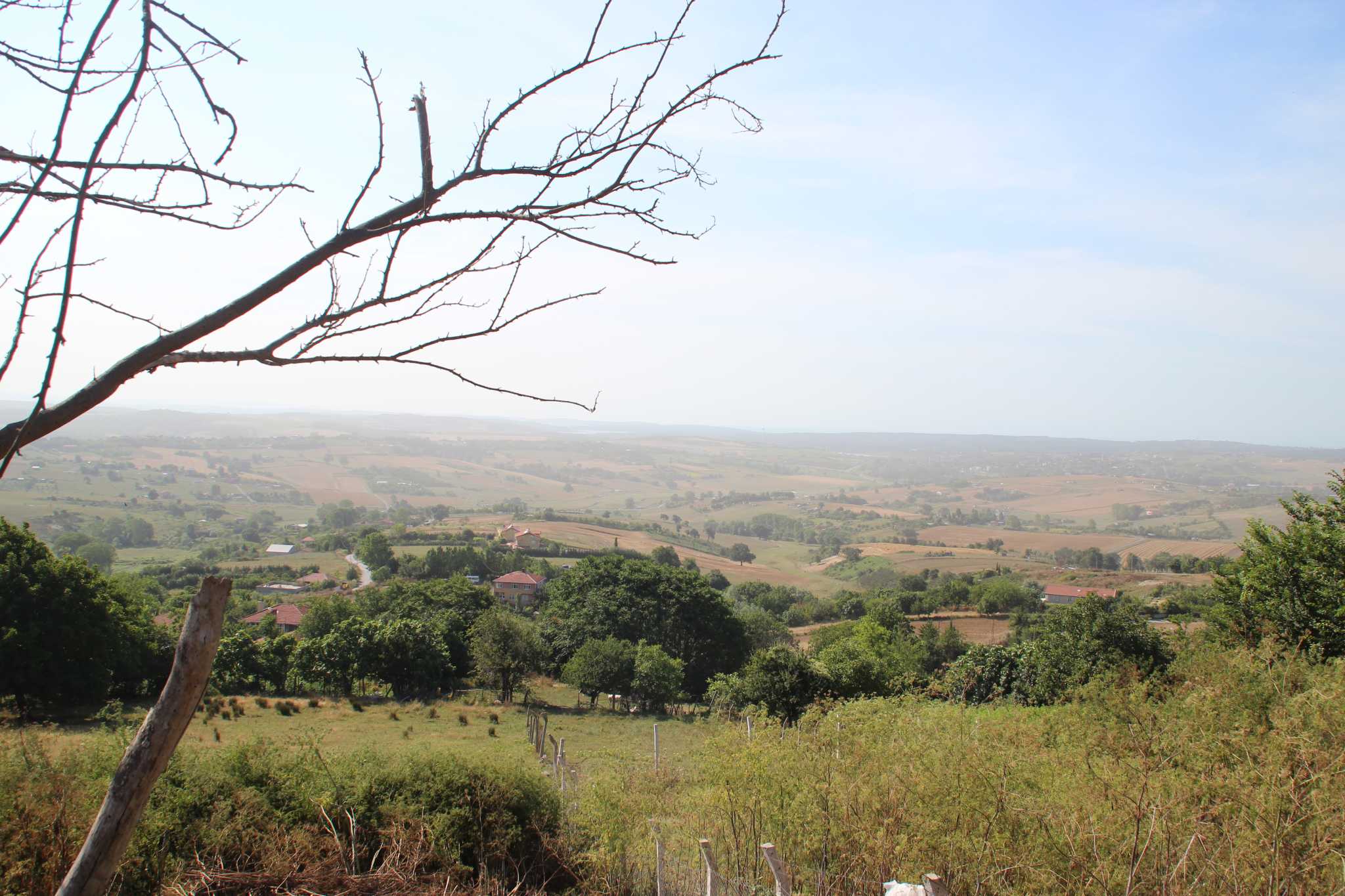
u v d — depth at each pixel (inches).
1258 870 193.0
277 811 331.3
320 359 70.5
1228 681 309.6
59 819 260.4
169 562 3698.3
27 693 1130.0
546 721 997.2
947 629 2201.0
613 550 4493.1
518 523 5403.5
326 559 4131.4
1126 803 221.6
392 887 271.9
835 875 270.8
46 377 55.2
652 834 360.8
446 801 360.2
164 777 324.5
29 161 54.7
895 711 385.1
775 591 3836.1
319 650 1585.9
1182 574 3666.3
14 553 1151.6
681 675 1628.9
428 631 1696.6
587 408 76.6
